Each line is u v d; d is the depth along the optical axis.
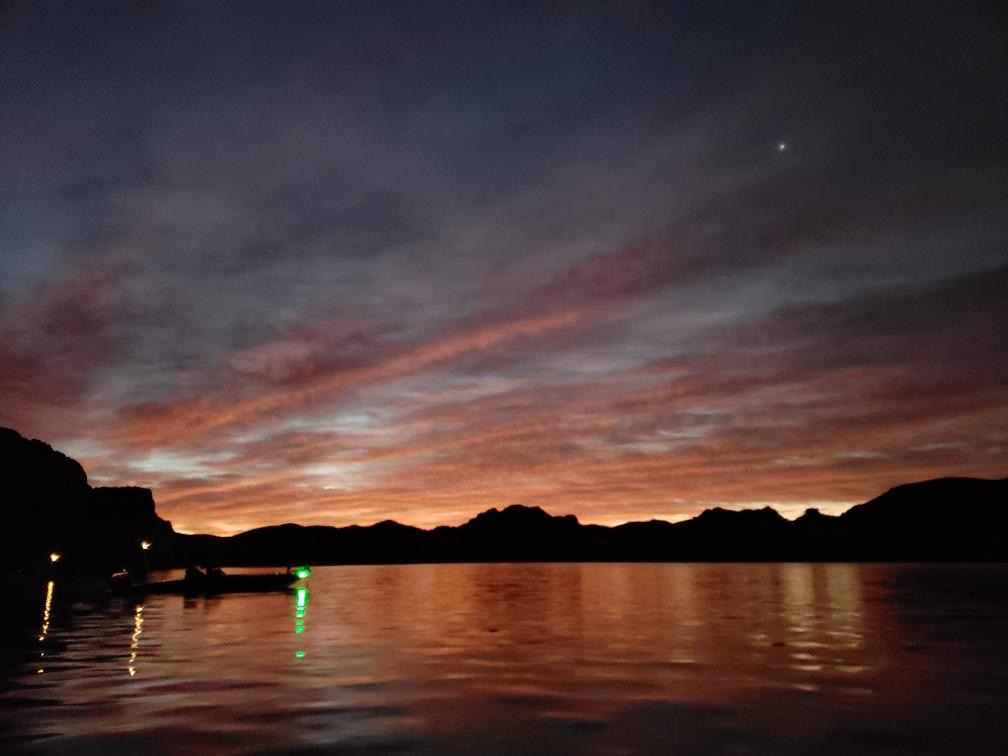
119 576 54.91
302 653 21.30
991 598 41.62
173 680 16.89
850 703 14.02
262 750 11.09
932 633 24.66
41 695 15.21
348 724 12.66
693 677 16.81
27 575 112.31
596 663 18.95
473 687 15.83
